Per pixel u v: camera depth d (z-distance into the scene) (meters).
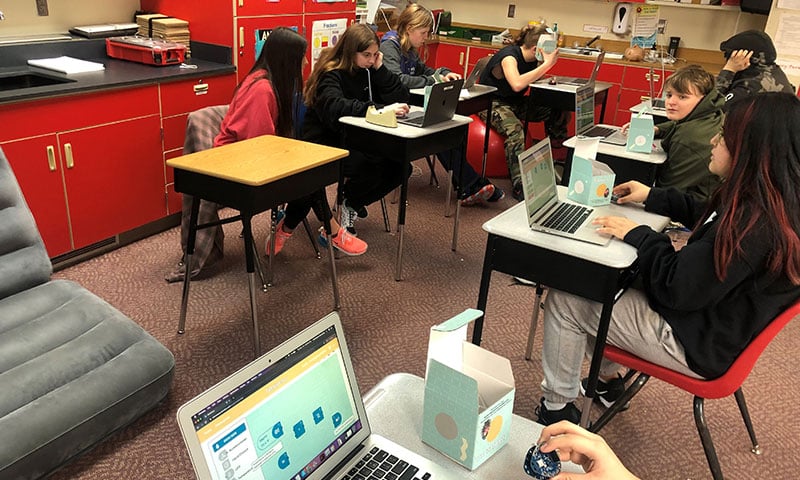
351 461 1.07
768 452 2.19
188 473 1.93
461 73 6.40
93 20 3.75
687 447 2.20
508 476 1.08
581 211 2.12
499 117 4.65
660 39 5.96
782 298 1.56
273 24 4.06
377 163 3.38
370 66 3.43
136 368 2.02
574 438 0.98
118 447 2.01
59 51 3.48
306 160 2.42
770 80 3.83
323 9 4.50
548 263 1.86
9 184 2.26
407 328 2.80
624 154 2.85
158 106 3.37
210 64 3.79
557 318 1.95
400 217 3.12
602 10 6.05
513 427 1.21
